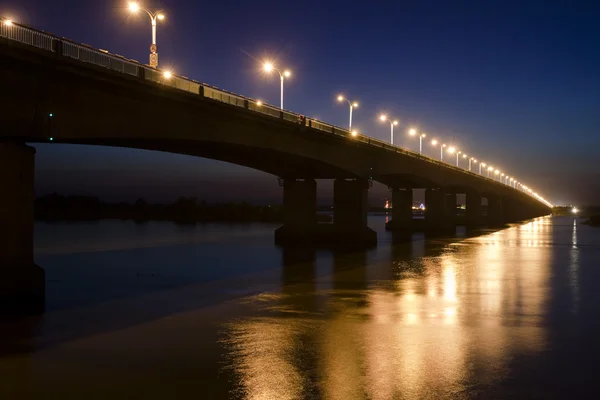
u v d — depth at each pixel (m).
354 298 31.06
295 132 57.25
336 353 19.64
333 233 73.62
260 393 15.62
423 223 115.69
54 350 20.22
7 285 28.14
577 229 122.44
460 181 129.75
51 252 58.88
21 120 28.84
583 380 16.70
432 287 35.12
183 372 17.55
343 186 74.75
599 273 42.25
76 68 30.55
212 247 66.38
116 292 33.38
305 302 29.89
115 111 34.94
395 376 17.06
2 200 28.03
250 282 37.53
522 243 75.56
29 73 29.02
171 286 35.78
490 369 17.75
